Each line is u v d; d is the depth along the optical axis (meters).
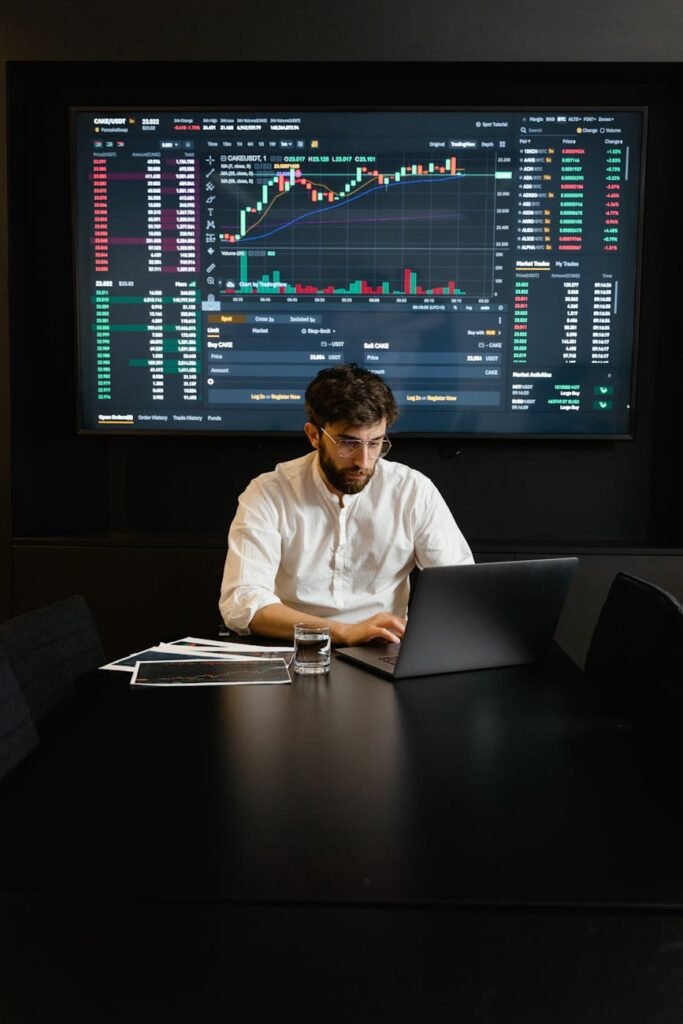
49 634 1.60
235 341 3.24
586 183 3.16
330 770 1.15
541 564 1.61
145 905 0.83
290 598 2.13
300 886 0.85
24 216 3.21
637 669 1.64
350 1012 0.83
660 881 0.87
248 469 3.37
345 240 3.20
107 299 3.23
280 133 3.16
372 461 1.86
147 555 3.08
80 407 3.26
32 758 1.31
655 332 3.32
